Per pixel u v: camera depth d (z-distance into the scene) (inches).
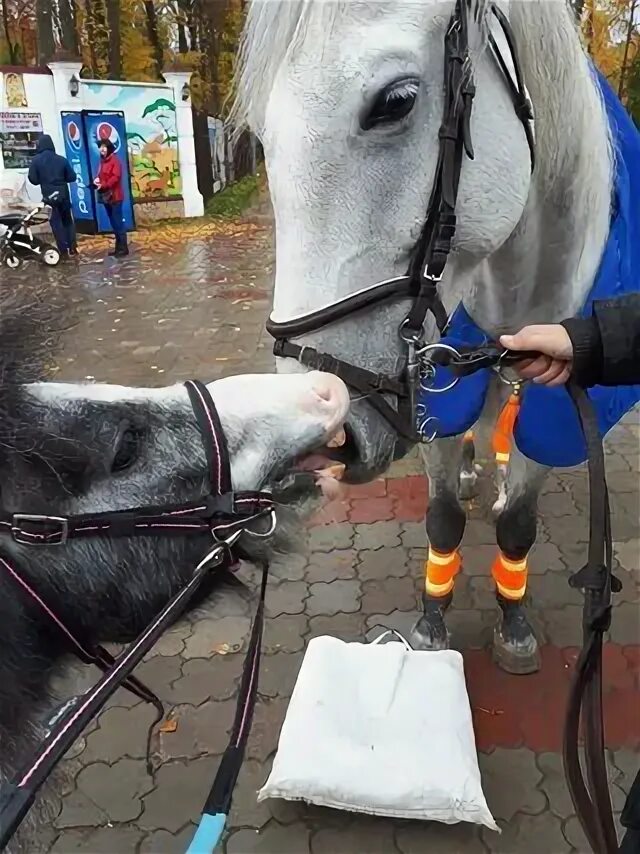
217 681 100.9
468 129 57.1
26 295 53.9
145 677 101.7
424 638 101.4
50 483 47.2
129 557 49.3
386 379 59.9
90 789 86.7
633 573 119.6
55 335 52.9
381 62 53.6
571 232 73.5
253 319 252.2
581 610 111.7
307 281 57.1
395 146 55.8
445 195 57.4
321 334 58.5
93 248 399.2
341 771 80.0
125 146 443.5
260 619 54.1
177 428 50.3
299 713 85.7
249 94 58.0
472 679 100.0
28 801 36.0
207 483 50.2
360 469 62.0
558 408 78.1
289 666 103.0
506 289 77.5
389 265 58.3
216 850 79.1
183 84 482.9
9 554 46.7
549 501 138.8
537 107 66.5
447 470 94.7
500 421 92.0
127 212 453.1
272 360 213.5
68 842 80.5
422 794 78.1
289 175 55.7
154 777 87.8
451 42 55.3
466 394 78.0
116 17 638.5
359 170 55.5
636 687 98.5
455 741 82.9
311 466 55.1
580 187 71.5
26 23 746.2
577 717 51.0
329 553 125.7
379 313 59.4
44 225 416.2
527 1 62.6
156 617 46.9
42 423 47.3
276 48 55.2
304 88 54.0
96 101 444.8
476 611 112.5
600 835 50.4
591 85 71.0
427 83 56.0
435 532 99.0
